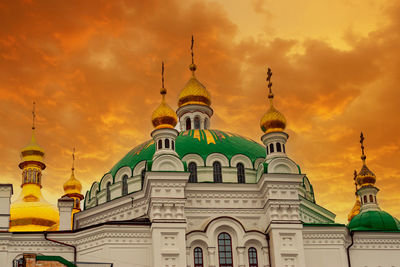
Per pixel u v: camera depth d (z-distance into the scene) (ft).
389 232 211.20
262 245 199.93
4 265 190.90
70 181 271.28
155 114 212.64
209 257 196.34
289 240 196.54
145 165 220.84
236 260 197.98
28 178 265.54
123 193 223.10
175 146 224.53
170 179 197.16
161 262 188.03
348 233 209.26
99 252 193.98
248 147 229.25
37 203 253.65
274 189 202.59
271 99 221.05
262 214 207.41
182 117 260.01
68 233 198.39
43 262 157.58
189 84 264.52
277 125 214.90
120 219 217.15
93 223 223.30
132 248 194.49
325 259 201.87
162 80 222.28
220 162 220.23
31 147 270.26
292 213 199.93
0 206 196.24
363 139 245.86
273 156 210.18
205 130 236.63
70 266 159.63
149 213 201.46
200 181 215.72
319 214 229.45
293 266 193.67
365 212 224.33
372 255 208.64
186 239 196.75
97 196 231.50
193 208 206.49
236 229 200.44
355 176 260.21
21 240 195.31
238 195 209.36
